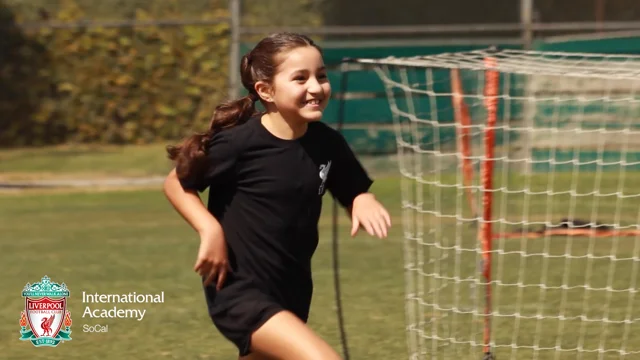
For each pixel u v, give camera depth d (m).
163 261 18.45
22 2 37.25
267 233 7.66
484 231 11.43
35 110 36.94
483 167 11.50
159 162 32.59
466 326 13.16
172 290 15.98
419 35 36.06
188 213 7.50
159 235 21.33
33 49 36.84
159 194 27.36
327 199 26.38
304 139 7.76
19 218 23.86
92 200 26.56
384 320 13.75
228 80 36.41
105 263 18.27
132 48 37.09
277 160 7.64
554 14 34.47
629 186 24.69
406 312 13.79
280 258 7.71
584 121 26.09
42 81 36.91
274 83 7.54
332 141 7.93
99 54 36.97
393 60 10.98
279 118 7.70
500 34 35.72
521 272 16.62
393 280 16.48
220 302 7.63
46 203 26.17
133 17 37.78
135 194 27.41
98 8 37.84
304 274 7.93
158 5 37.72
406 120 29.05
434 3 36.38
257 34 34.06
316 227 7.93
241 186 7.68
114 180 29.66
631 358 11.79
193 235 21.33
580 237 19.81
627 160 26.52
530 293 15.19
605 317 13.70
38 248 19.92
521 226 20.64
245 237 7.67
